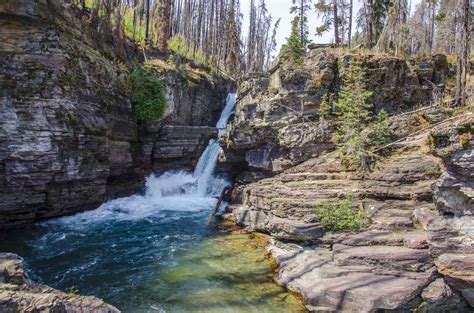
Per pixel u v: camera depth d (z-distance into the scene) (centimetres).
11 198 1567
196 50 5150
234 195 2228
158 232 1778
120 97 2223
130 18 3756
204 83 3503
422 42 4112
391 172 1499
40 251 1477
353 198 1467
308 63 2262
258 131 2183
